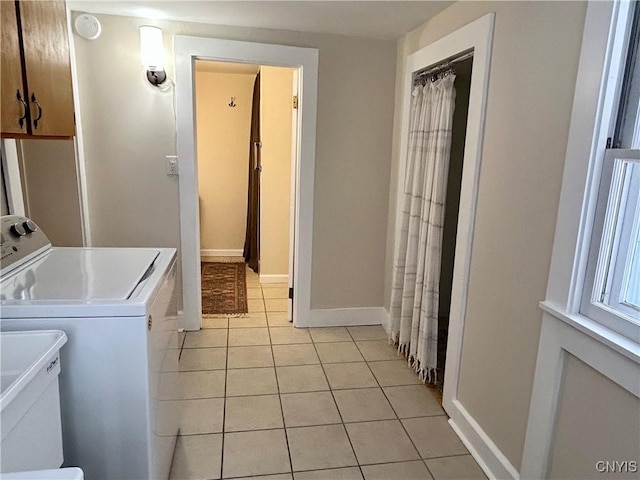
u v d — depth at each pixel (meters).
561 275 1.44
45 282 1.46
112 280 1.50
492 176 1.85
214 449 1.98
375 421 2.22
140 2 2.38
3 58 1.34
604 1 1.25
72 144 2.64
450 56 2.19
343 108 3.02
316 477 1.84
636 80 1.25
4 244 1.59
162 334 1.58
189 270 3.08
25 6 1.49
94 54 2.70
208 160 4.99
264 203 4.14
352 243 3.25
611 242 1.31
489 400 1.90
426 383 2.58
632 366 1.17
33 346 1.16
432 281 2.43
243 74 4.83
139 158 2.88
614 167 1.28
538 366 1.55
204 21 2.71
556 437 1.49
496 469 1.82
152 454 1.43
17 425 0.96
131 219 2.94
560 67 1.44
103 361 1.31
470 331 2.05
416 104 2.57
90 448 1.36
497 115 1.80
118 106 2.78
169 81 2.80
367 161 3.14
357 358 2.86
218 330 3.21
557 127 1.46
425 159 2.50
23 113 1.48
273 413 2.25
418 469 1.90
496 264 1.83
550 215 1.50
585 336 1.33
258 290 4.11
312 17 2.54
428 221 2.44
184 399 2.34
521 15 1.64
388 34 2.87
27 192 2.63
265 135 4.00
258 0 2.27
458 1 2.15
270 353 2.89
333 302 3.33
